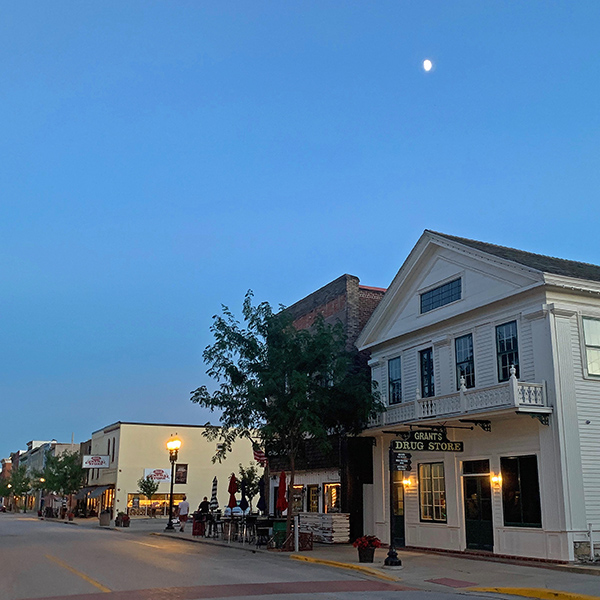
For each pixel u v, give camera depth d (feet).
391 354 87.76
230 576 51.16
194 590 43.21
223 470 199.31
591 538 59.26
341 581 50.16
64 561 61.11
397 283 86.28
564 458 60.23
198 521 99.76
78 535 106.22
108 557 65.16
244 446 203.82
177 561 61.93
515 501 64.54
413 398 82.33
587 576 52.54
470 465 71.20
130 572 52.65
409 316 84.74
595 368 64.75
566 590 44.96
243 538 84.69
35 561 61.21
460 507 71.36
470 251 73.87
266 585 46.39
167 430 195.31
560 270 68.44
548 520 60.29
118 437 191.31
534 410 60.85
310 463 99.55
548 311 63.41
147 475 186.91
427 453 77.56
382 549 78.48
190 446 196.75
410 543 78.69
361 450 90.12
